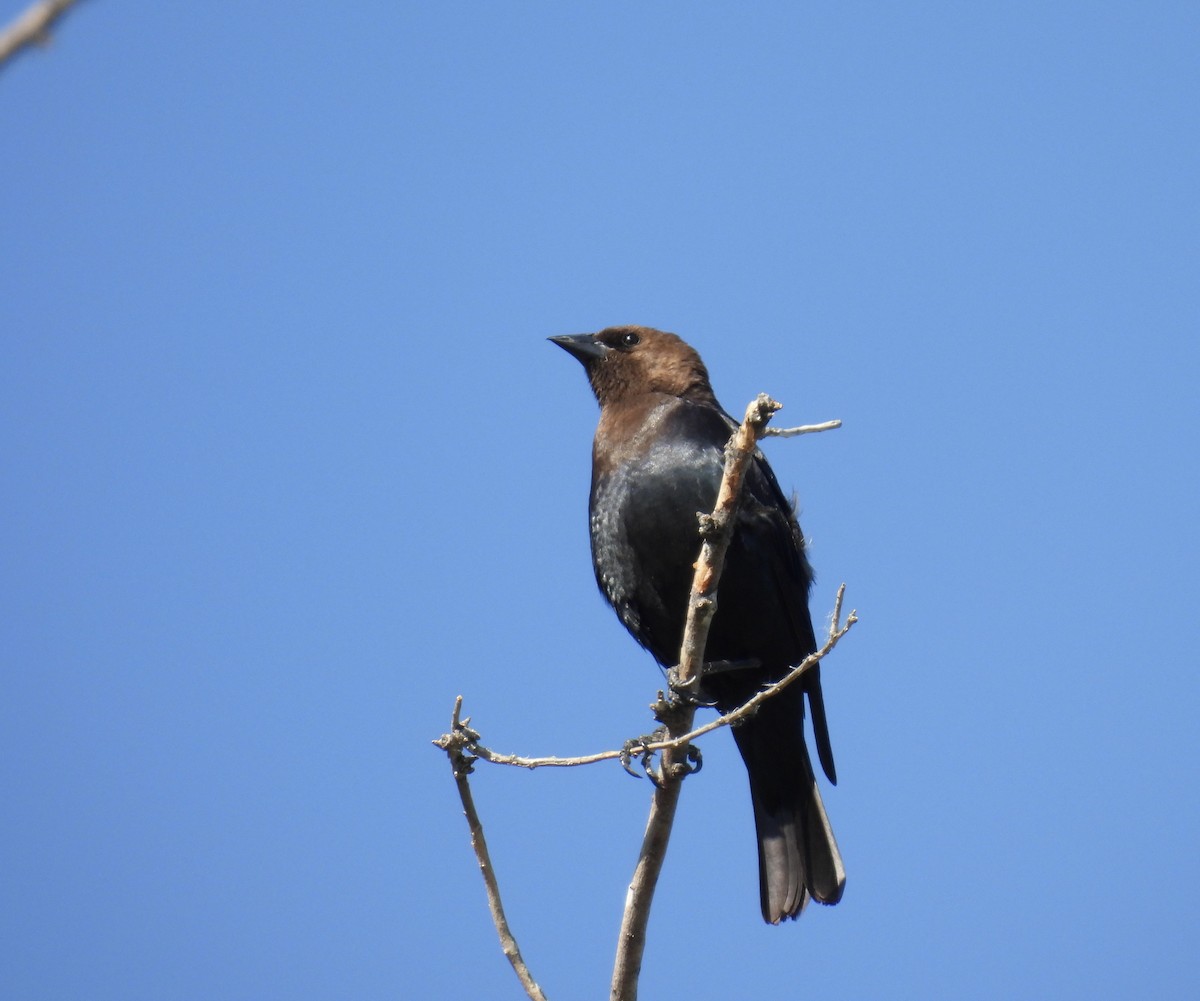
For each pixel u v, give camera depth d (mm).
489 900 7910
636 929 8250
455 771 7836
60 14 3225
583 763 7637
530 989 7695
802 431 8195
